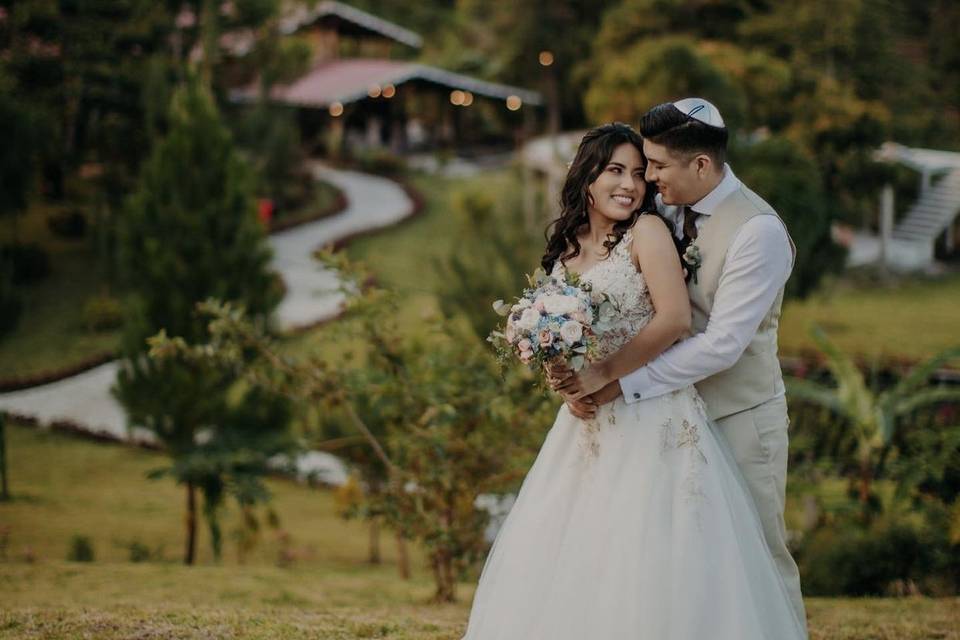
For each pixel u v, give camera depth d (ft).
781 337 69.10
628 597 9.05
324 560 36.76
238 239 34.06
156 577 23.21
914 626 15.07
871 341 68.44
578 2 115.96
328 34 144.46
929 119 102.53
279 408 33.47
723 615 8.92
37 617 14.24
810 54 93.76
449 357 20.15
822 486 32.32
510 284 30.42
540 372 9.67
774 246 9.12
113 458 52.13
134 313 33.91
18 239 88.74
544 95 127.03
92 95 86.43
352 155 131.54
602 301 9.23
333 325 20.38
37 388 63.05
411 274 83.15
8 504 42.86
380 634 13.62
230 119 100.32
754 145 59.67
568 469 9.82
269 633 13.33
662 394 9.40
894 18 103.91
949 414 34.58
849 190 77.87
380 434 29.63
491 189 116.26
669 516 9.20
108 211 83.92
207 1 94.38
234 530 38.22
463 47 163.12
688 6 93.56
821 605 18.17
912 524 25.08
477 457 19.86
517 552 9.84
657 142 9.07
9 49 86.94
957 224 90.58
